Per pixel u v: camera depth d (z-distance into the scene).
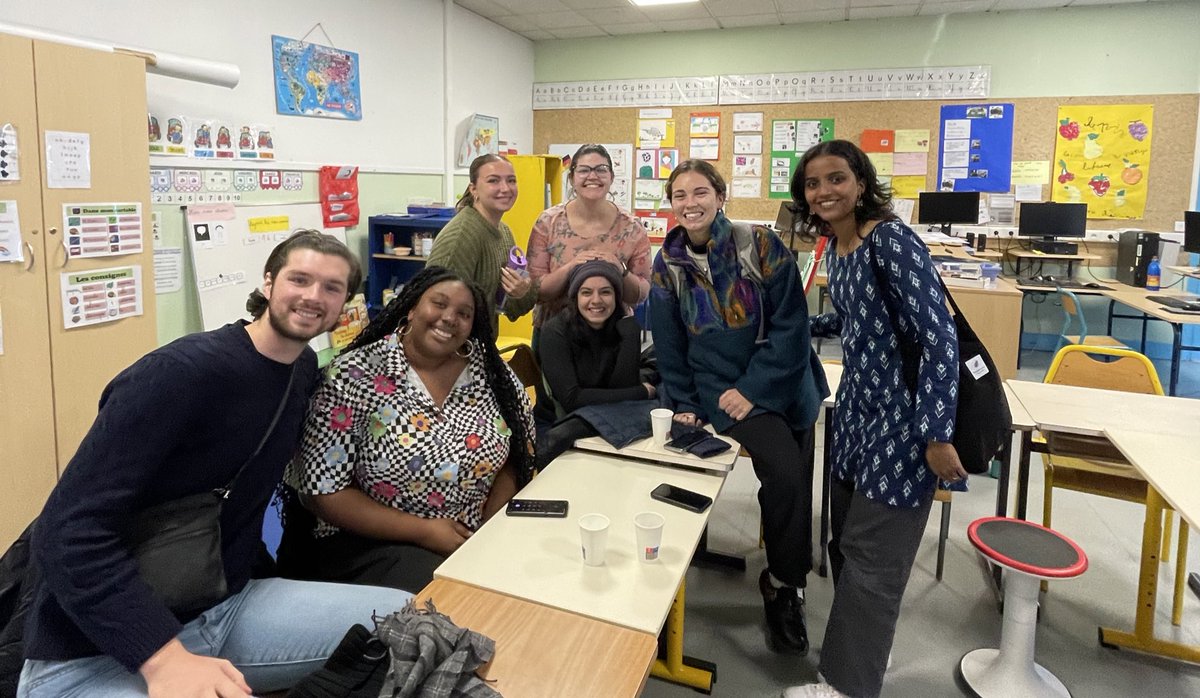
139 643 1.16
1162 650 2.21
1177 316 4.30
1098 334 6.17
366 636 1.22
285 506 1.80
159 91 3.21
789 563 2.19
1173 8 5.48
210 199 3.49
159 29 3.21
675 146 6.70
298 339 1.36
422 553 1.69
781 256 2.14
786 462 2.14
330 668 1.19
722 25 6.27
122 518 1.21
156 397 1.21
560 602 1.30
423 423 1.72
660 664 2.12
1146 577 2.21
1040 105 5.85
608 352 2.42
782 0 5.45
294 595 1.46
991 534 2.04
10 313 2.34
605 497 1.74
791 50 6.27
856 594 1.82
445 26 5.39
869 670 1.83
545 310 2.88
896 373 1.73
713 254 2.13
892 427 1.73
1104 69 5.68
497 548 1.49
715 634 2.33
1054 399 2.57
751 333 2.20
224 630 1.40
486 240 2.77
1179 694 2.06
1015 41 5.80
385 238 4.46
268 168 3.83
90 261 2.56
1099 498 3.34
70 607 1.14
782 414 2.23
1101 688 2.08
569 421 2.15
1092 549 2.86
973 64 5.91
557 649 1.18
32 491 2.46
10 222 2.31
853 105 6.21
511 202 2.82
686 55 6.54
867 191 1.75
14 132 2.30
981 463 1.65
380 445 1.70
